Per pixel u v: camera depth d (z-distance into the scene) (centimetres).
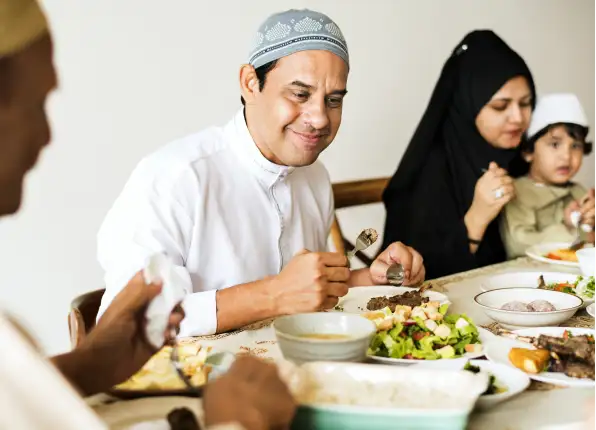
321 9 304
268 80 158
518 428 92
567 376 109
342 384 93
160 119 269
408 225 262
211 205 168
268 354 122
